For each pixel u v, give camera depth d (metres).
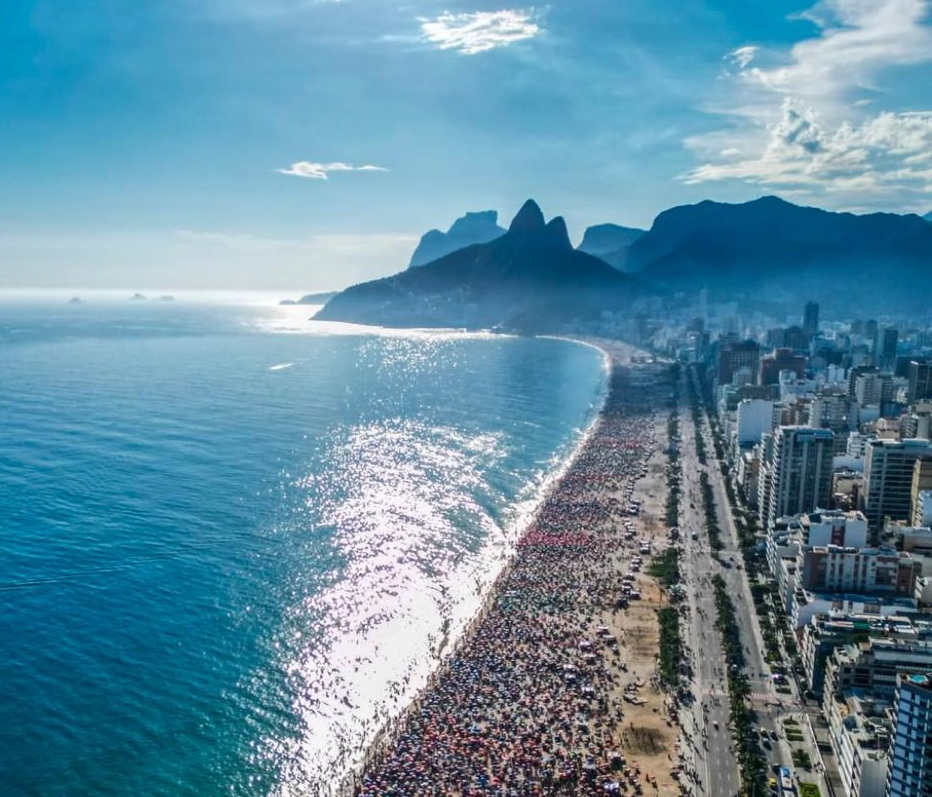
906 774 188.88
